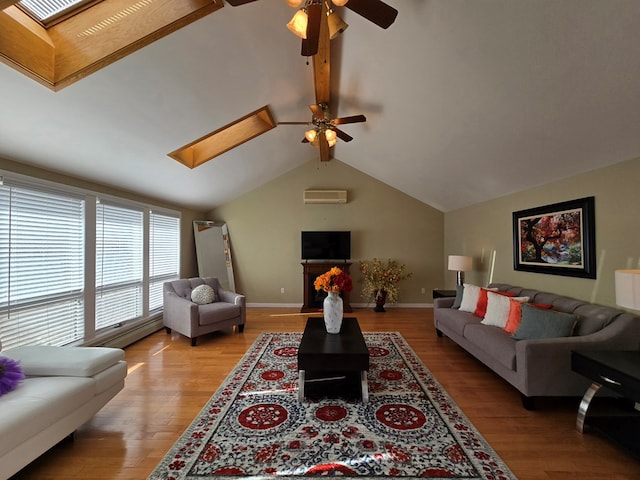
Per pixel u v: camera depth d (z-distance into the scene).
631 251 2.43
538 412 2.36
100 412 2.36
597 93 2.01
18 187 2.59
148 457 1.86
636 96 1.92
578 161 2.76
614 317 2.39
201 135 3.35
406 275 6.31
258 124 4.08
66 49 1.99
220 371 3.13
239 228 6.37
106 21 2.00
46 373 2.00
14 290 2.55
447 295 4.70
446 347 3.87
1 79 1.87
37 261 2.76
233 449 1.93
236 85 2.87
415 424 2.20
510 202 4.08
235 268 6.37
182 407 2.43
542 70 2.04
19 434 1.51
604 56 1.77
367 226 6.32
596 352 2.10
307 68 3.09
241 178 5.45
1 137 2.30
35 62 1.88
